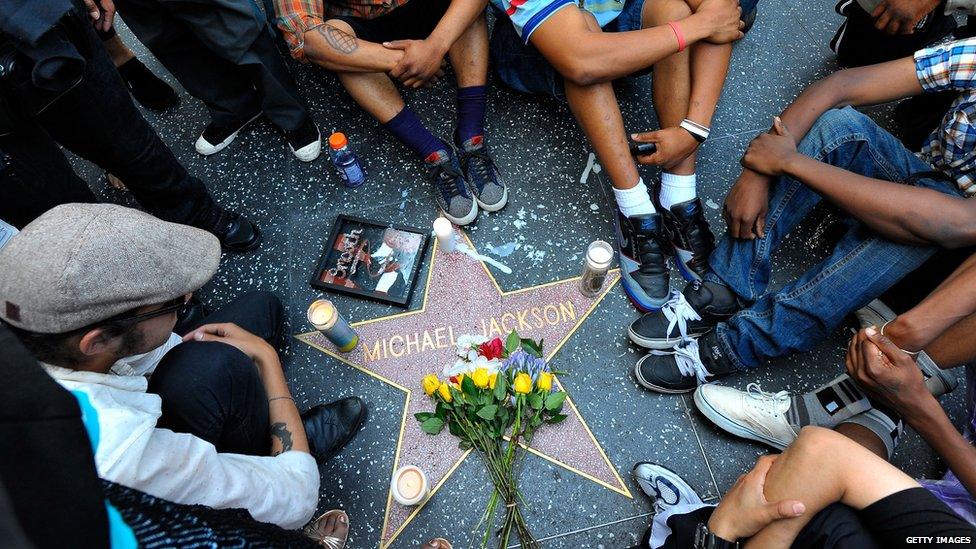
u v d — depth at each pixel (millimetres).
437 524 1630
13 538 466
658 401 1778
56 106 1345
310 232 2096
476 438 1623
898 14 1841
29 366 591
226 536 739
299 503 1197
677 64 1775
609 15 1896
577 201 2098
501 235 2047
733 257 1748
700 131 1748
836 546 1036
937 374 1549
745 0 1981
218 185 2205
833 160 1627
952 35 2150
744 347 1659
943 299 1264
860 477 1054
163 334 1028
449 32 1778
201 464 963
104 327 886
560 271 1978
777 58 2410
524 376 1621
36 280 815
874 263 1478
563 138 2229
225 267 2043
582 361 1838
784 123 1643
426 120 2312
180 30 1809
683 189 1875
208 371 1152
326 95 2369
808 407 1611
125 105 1529
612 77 1679
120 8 1671
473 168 2057
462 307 1924
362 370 1839
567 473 1682
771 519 1098
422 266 1993
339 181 2180
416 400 1789
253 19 1734
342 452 1735
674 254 1953
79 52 1321
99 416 833
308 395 1818
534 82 2123
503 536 1554
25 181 1419
